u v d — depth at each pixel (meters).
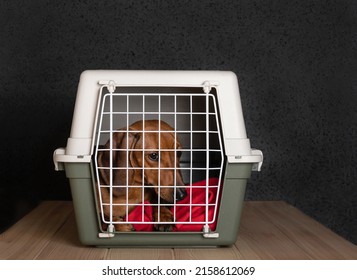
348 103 2.44
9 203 2.40
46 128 2.40
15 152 2.40
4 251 1.60
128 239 1.59
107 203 1.63
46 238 1.77
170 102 1.91
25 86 2.38
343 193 2.46
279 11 2.42
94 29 2.38
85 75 1.58
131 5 2.38
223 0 2.40
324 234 1.85
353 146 2.45
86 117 1.57
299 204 2.46
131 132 1.65
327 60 2.43
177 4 2.39
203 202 1.66
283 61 2.42
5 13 2.36
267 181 2.45
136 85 1.57
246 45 2.41
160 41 2.39
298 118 2.44
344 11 2.43
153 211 1.65
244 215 2.17
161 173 1.66
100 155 1.68
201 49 2.40
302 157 2.45
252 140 2.44
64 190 2.43
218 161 1.93
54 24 2.37
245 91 2.42
